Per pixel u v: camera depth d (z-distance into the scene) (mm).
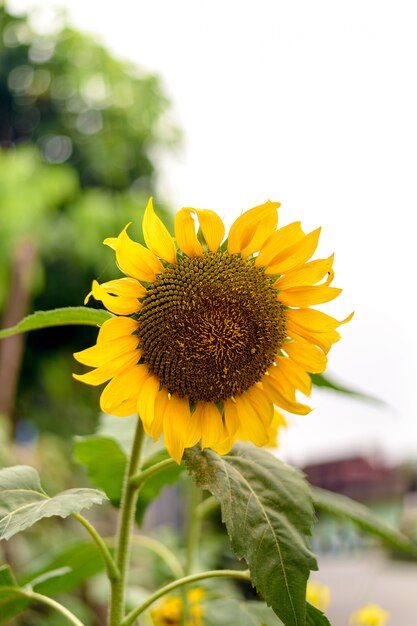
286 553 614
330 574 1999
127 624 644
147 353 671
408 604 1876
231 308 677
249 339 683
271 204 663
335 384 788
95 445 807
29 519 596
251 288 682
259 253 685
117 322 656
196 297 670
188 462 654
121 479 841
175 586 657
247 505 633
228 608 759
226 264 683
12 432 2283
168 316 667
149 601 651
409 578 1927
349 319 685
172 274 673
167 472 827
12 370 2289
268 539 619
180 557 1536
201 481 638
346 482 2689
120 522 670
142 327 669
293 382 701
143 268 662
